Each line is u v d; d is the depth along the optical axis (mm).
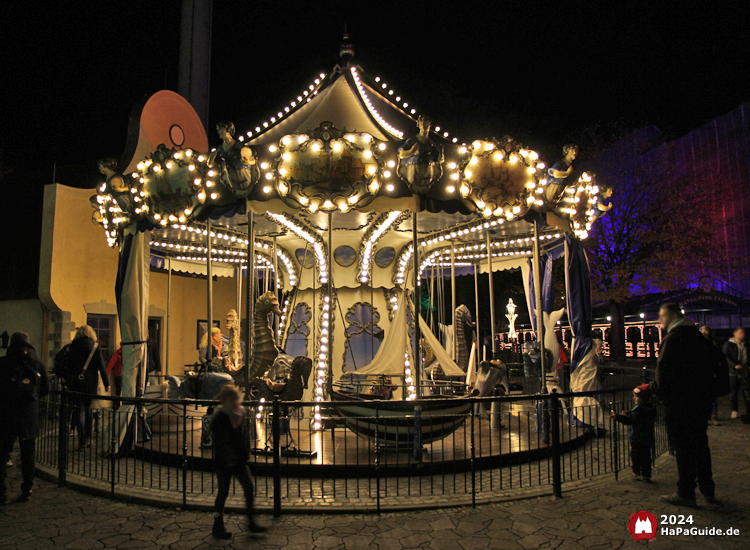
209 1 16562
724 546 3908
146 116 9875
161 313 14227
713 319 21641
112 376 9695
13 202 11000
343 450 6570
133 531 4359
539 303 7652
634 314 23875
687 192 21266
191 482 5449
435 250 11242
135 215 7320
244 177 6395
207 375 7504
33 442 5297
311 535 4238
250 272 6812
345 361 8719
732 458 6617
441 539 4125
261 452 6445
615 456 5734
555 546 3965
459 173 6539
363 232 8828
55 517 4715
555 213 7684
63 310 10445
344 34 8898
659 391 4902
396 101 9195
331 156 6246
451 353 12289
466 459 6102
